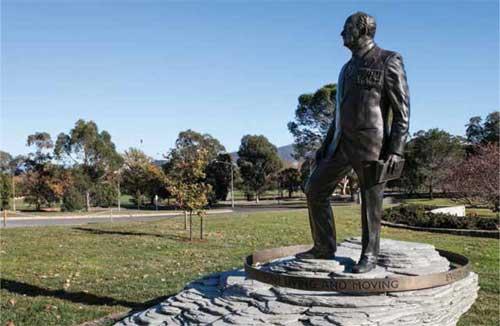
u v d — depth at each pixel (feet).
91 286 31.22
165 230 62.64
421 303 18.03
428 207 81.76
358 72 19.90
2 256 43.91
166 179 60.80
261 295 19.40
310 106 153.99
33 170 168.96
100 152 177.58
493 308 25.40
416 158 169.68
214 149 191.21
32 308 26.21
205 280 23.49
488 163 70.38
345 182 184.14
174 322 19.47
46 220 103.65
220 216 84.99
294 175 210.59
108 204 174.60
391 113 20.16
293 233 58.75
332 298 18.02
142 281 32.42
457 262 23.41
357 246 26.94
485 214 84.99
